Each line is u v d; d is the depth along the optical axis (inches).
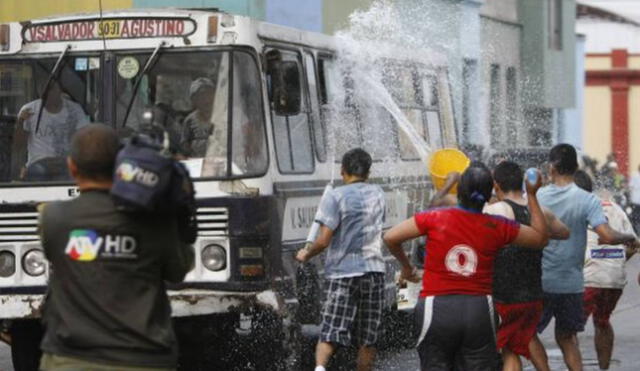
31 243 734.5
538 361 681.0
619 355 888.9
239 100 731.4
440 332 566.6
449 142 1082.1
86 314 394.9
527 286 633.0
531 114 2283.5
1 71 754.8
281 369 754.8
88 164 402.3
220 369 790.5
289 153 764.6
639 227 2181.3
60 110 745.0
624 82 3513.8
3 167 745.6
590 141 3555.6
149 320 396.2
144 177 391.9
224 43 732.0
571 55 2529.5
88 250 396.2
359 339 732.0
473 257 565.3
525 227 573.6
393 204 930.7
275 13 1515.7
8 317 732.7
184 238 408.8
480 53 1999.3
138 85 738.2
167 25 738.2
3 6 1540.4
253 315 740.7
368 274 723.4
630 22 3634.4
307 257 722.8
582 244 689.0
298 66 765.9
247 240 720.3
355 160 729.0
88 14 745.6
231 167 725.9
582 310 693.3
